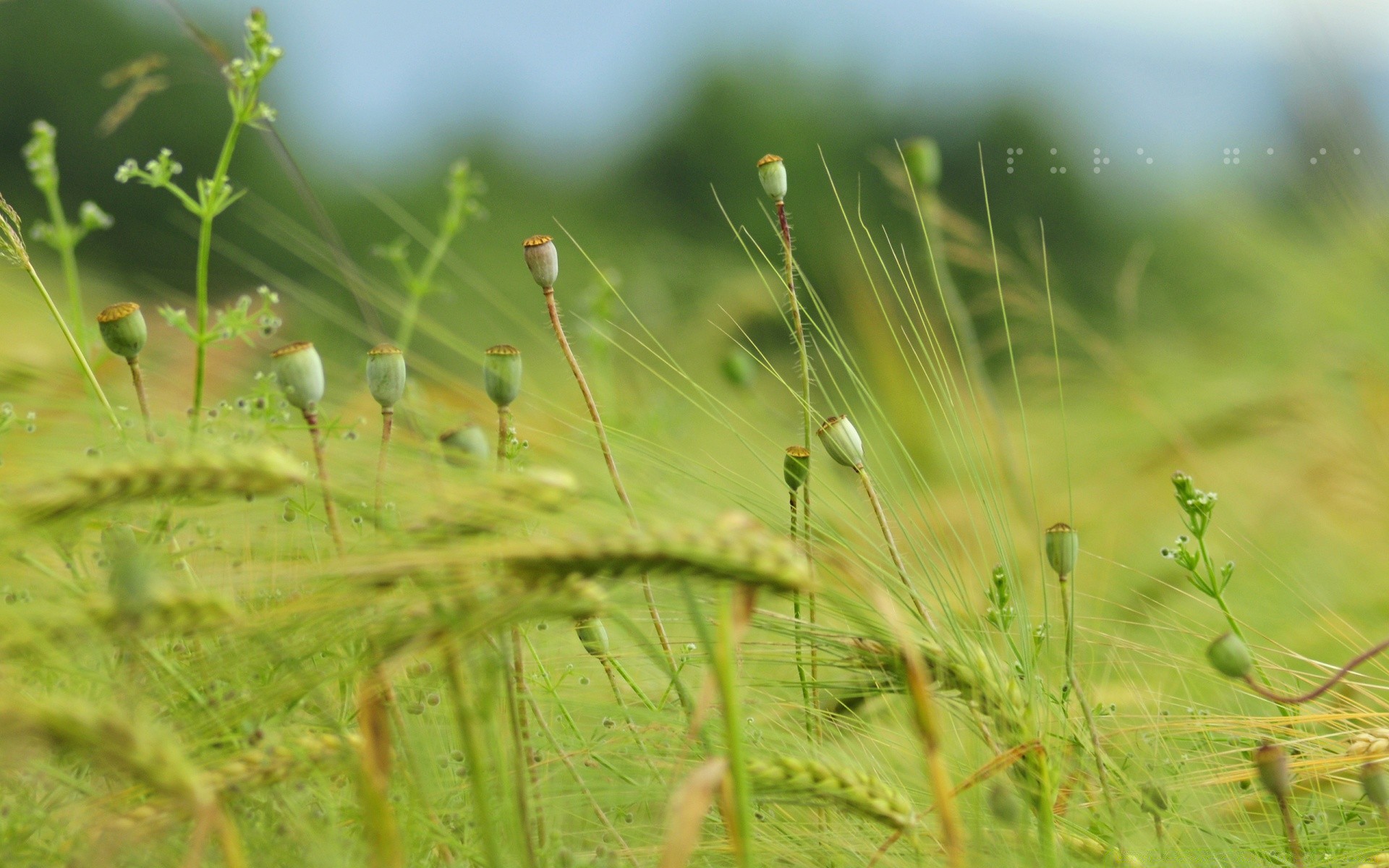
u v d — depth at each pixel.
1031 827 1.13
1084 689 1.20
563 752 1.12
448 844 1.10
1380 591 1.50
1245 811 1.19
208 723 1.07
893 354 1.71
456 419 1.13
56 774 1.07
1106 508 1.92
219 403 1.13
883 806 1.09
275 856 1.08
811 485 1.15
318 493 1.10
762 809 1.15
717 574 1.05
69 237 1.20
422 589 1.05
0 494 1.06
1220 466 1.96
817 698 1.17
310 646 1.06
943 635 1.12
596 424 1.13
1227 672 1.14
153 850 1.07
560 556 1.04
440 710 1.13
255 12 1.18
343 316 1.28
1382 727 1.17
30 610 1.04
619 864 1.11
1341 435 1.88
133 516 1.10
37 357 1.19
